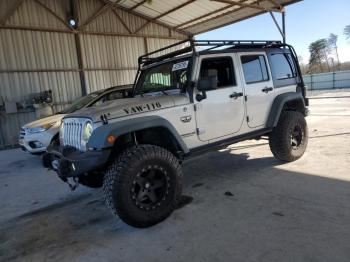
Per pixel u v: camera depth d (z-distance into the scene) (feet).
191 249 8.50
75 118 10.84
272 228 9.14
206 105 12.08
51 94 38.83
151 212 9.95
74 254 8.98
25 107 37.73
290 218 9.66
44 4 39.47
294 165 15.19
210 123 12.28
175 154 11.65
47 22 39.70
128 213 9.50
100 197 13.92
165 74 13.10
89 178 11.69
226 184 13.58
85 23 42.75
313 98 57.31
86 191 15.10
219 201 11.70
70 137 11.16
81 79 42.91
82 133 10.29
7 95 36.94
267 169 15.07
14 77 37.35
